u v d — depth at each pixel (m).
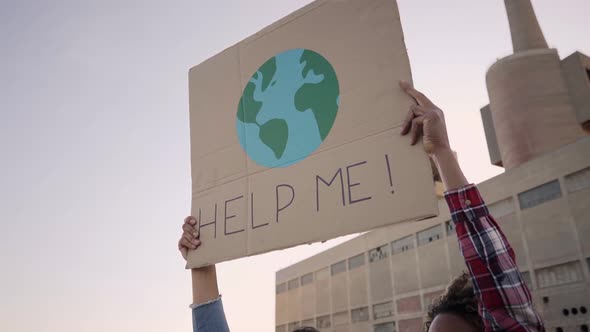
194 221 1.96
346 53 1.76
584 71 35.59
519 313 1.01
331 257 44.28
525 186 26.84
